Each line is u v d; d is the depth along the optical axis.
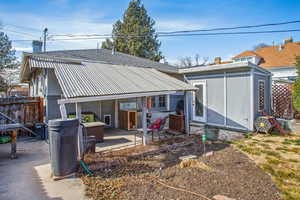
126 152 5.54
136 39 28.06
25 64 9.23
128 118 9.02
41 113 8.51
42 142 7.24
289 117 9.70
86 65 8.27
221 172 4.16
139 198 3.12
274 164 4.65
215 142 6.77
